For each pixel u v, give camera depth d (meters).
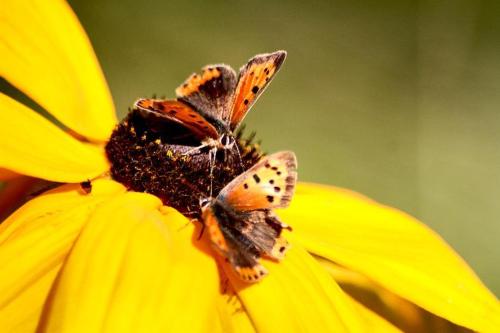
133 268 0.34
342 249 0.38
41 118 0.38
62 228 0.36
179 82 0.50
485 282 0.50
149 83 0.50
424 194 0.51
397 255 0.38
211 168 0.37
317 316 0.36
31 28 0.39
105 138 0.38
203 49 0.51
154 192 0.37
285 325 0.35
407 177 0.51
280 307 0.36
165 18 0.50
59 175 0.37
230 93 0.37
